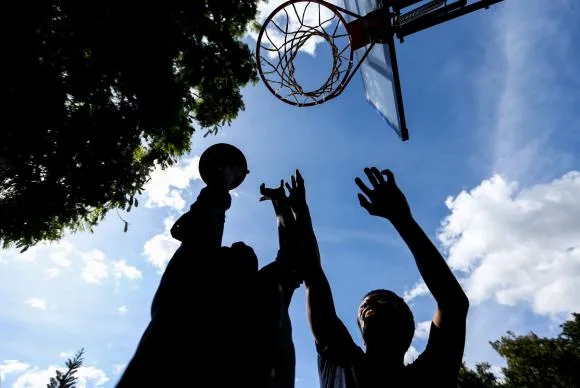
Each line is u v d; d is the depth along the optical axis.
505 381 21.70
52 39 4.43
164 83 5.38
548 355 20.66
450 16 4.82
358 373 1.54
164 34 5.11
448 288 1.51
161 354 0.80
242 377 0.83
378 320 1.69
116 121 5.20
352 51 5.04
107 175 5.49
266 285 1.07
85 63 4.71
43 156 4.79
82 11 4.51
